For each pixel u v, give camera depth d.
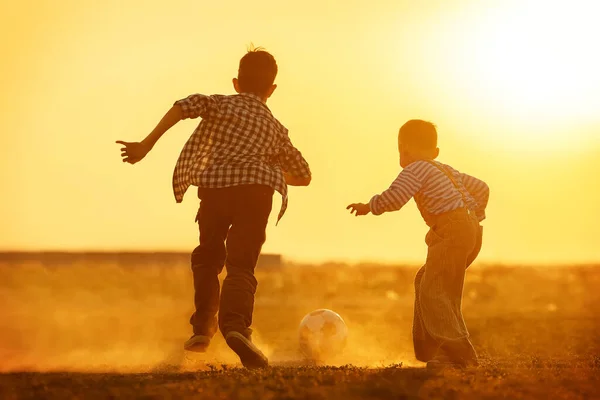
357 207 22.92
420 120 24.55
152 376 19.25
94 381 18.16
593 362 24.41
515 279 121.25
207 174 23.36
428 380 18.08
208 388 16.66
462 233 22.72
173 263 139.25
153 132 22.72
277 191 23.72
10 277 106.81
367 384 17.30
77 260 143.25
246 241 23.14
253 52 25.33
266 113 24.58
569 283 118.44
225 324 22.55
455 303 22.70
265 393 15.98
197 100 23.36
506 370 20.42
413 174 23.05
